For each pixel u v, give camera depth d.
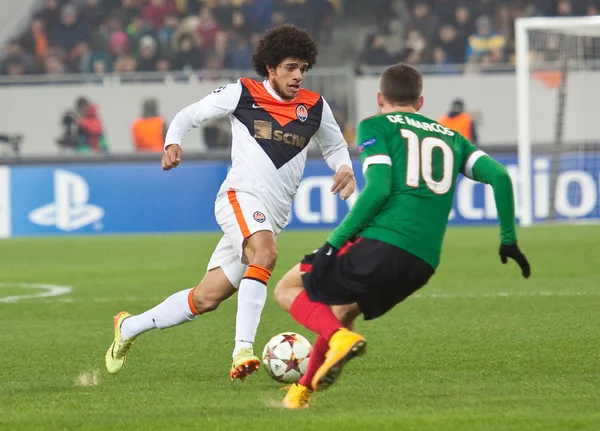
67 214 62.62
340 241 16.25
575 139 65.31
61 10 80.62
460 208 62.94
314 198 62.31
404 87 17.47
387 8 83.62
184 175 62.94
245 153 20.05
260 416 16.44
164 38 79.44
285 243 53.62
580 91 66.19
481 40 76.94
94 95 68.75
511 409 16.62
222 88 20.39
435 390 18.72
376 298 16.88
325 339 16.62
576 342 24.30
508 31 78.44
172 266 45.59
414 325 27.81
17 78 71.88
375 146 16.58
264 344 25.95
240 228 19.61
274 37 19.92
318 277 16.55
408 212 16.58
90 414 16.91
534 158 62.94
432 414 16.33
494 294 34.31
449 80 68.94
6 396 18.83
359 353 15.97
